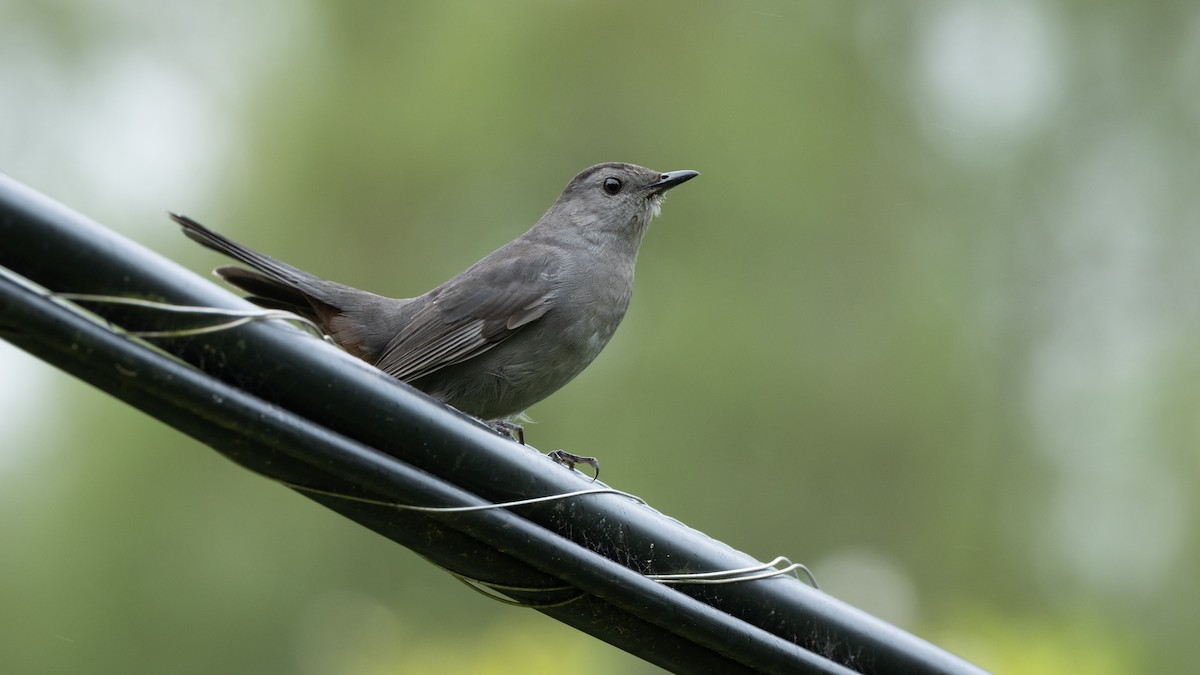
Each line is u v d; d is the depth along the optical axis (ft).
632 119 50.01
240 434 15.17
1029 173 54.65
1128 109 55.67
